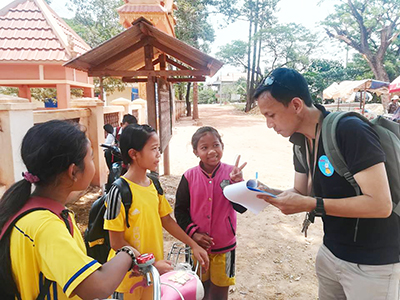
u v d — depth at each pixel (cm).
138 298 176
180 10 1930
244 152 992
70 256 101
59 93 832
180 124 1883
